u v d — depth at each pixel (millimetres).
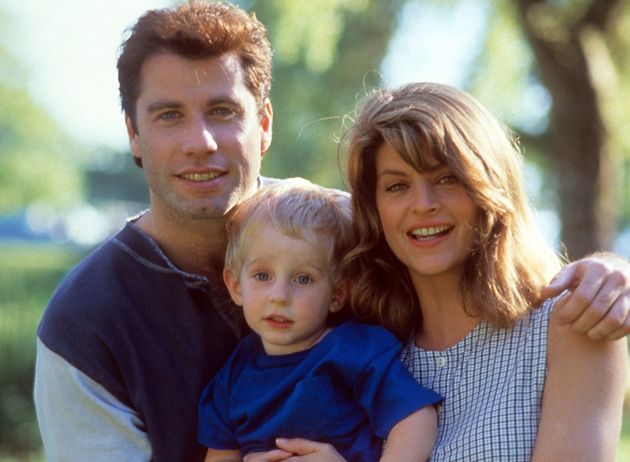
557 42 26688
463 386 6633
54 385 7125
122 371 7070
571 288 6172
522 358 6441
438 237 6574
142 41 7172
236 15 7344
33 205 88312
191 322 7234
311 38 26734
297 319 6918
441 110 6488
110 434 7051
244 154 7234
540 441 6172
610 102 27500
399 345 6887
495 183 6512
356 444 6707
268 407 6863
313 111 34312
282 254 6945
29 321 23219
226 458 6980
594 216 27172
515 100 31281
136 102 7242
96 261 7344
